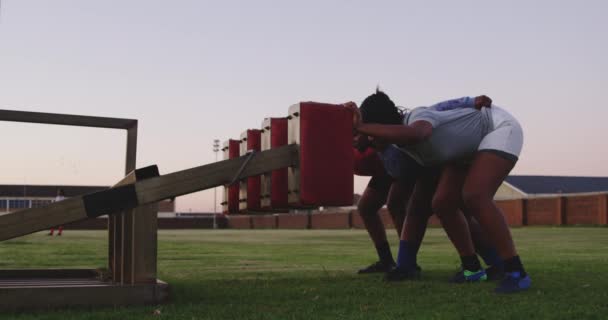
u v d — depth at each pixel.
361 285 3.60
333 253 8.41
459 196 3.61
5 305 2.60
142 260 2.90
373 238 4.46
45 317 2.45
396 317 2.48
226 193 3.84
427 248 9.62
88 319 2.41
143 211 2.90
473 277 3.74
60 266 5.86
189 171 2.87
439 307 2.73
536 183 56.28
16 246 10.38
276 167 3.02
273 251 8.97
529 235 18.58
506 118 3.37
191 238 17.73
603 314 2.53
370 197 4.33
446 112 3.34
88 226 53.75
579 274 4.30
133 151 3.49
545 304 2.79
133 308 2.69
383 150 3.79
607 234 19.38
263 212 3.67
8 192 72.62
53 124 3.36
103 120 3.44
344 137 3.06
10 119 3.26
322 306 2.78
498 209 3.26
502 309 2.65
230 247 10.56
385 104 3.27
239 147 3.79
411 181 4.05
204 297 3.09
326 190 3.00
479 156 3.30
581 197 34.22
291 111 3.10
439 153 3.32
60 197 14.14
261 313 2.56
